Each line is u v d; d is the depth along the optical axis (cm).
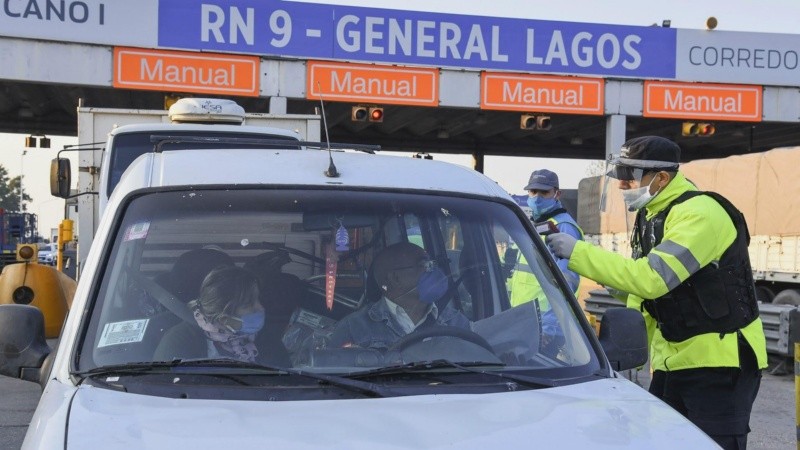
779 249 1552
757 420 858
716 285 436
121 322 312
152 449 238
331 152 402
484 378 306
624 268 423
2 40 1780
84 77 1817
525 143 2992
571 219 685
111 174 916
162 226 337
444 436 251
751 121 2142
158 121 1122
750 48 2116
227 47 1875
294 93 1917
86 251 1045
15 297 1209
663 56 2086
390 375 303
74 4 1798
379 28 1947
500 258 355
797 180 1512
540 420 266
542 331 337
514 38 2016
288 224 345
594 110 2062
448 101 1991
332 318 334
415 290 342
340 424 257
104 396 275
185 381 289
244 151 398
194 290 327
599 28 2052
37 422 264
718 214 430
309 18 1909
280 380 294
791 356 1126
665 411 289
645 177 453
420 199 364
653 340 475
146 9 1831
